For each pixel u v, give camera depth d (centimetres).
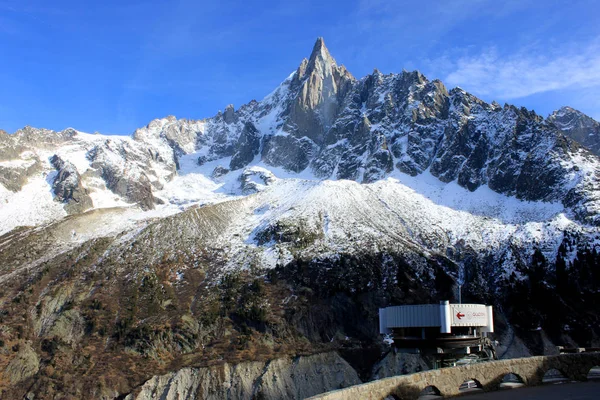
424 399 4759
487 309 7331
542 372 5466
